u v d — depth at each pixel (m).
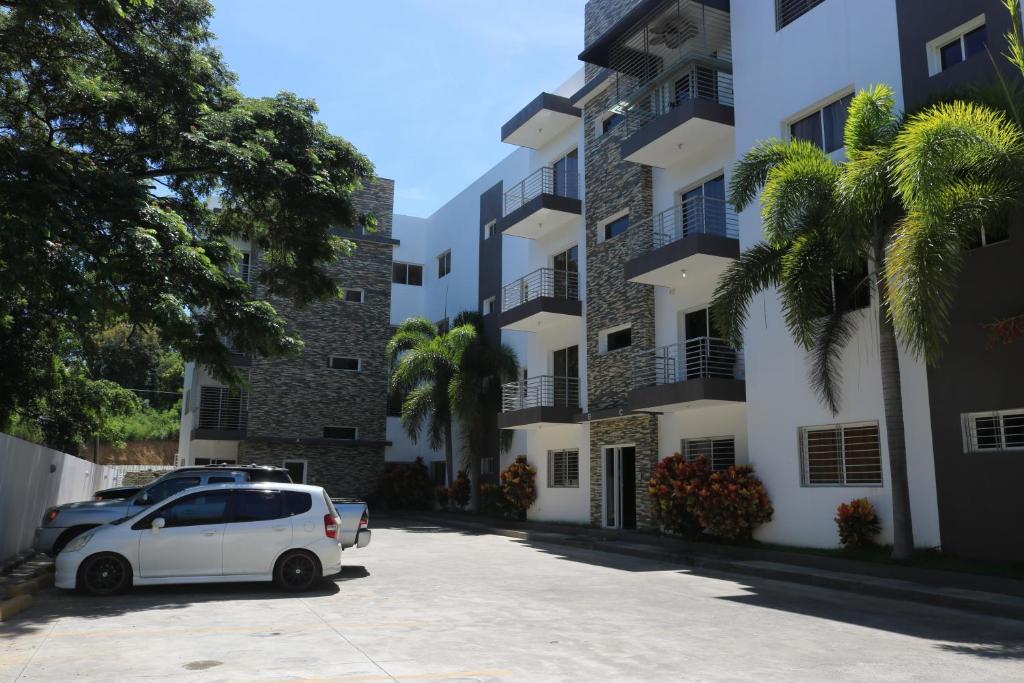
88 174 12.88
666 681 6.52
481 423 29.75
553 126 27.58
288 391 34.69
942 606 10.89
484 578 13.60
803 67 17.16
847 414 15.27
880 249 13.31
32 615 9.51
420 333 33.00
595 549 19.48
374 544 20.16
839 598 11.66
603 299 23.95
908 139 10.61
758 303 17.59
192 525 11.46
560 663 7.15
